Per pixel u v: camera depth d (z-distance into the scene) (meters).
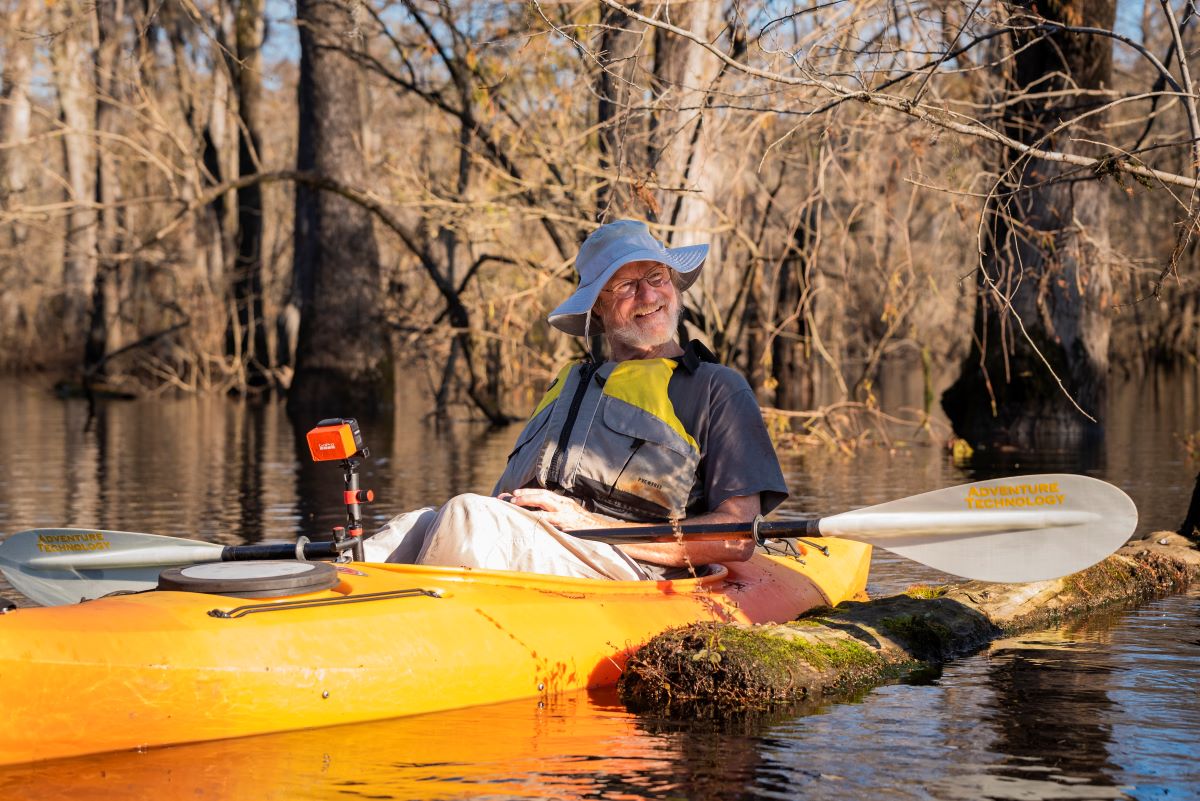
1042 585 4.65
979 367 12.53
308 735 3.12
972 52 9.69
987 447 11.88
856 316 19.20
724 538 3.83
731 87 9.71
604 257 4.14
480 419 17.42
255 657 3.09
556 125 11.99
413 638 3.32
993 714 3.30
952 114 5.25
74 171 28.17
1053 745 3.04
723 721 3.28
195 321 25.08
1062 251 10.27
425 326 17.38
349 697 3.19
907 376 28.02
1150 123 7.53
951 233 13.55
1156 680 3.63
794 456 11.51
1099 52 10.66
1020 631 4.34
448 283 16.02
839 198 13.43
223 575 3.32
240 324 25.92
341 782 2.79
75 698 2.89
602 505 3.99
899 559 5.85
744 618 4.00
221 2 23.88
